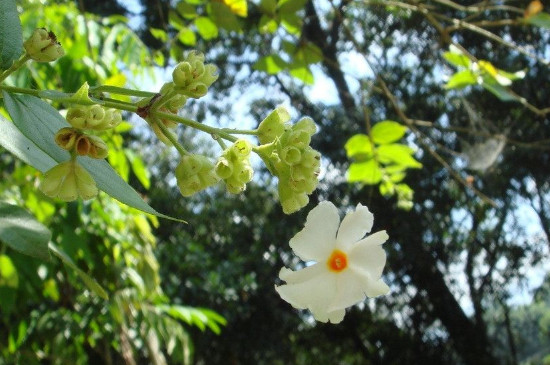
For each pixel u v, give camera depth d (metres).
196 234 13.77
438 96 12.36
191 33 3.55
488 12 10.34
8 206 0.82
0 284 3.75
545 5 8.67
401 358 14.55
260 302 13.47
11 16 1.01
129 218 4.53
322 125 12.66
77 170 0.94
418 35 10.68
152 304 5.61
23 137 0.96
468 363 14.08
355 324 14.58
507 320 15.10
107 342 6.27
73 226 3.82
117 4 11.51
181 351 5.82
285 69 3.45
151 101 0.99
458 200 12.87
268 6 3.19
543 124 11.86
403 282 14.10
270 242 13.80
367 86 3.96
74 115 0.92
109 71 3.38
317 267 1.12
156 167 13.42
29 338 6.20
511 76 3.41
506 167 12.16
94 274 4.59
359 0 3.68
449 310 14.03
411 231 12.86
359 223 1.13
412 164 3.24
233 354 12.98
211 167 1.04
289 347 13.84
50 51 1.00
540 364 17.41
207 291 11.73
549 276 14.55
